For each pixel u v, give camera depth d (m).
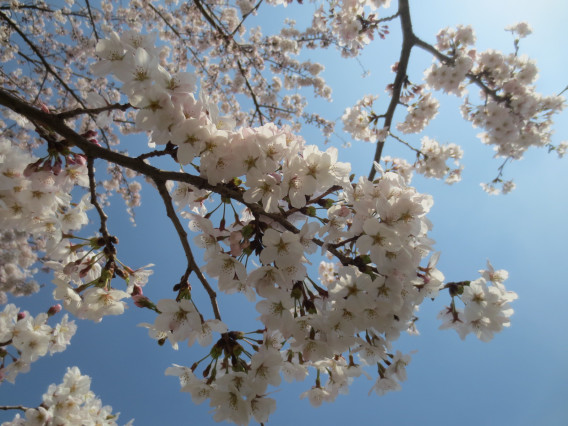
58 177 0.41
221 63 1.52
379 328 0.35
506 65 1.20
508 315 0.41
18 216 0.39
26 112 0.37
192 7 1.46
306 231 0.36
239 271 0.36
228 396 0.34
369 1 1.10
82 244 0.41
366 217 0.36
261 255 0.35
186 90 0.37
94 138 0.43
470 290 0.41
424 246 0.37
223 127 0.39
